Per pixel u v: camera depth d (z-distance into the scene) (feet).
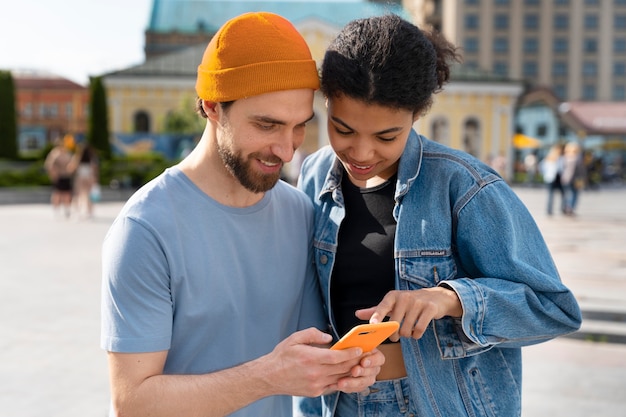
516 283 5.14
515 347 5.42
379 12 5.58
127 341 4.75
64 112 199.11
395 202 5.67
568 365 15.85
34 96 197.88
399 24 4.94
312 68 4.95
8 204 68.74
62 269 28.07
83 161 52.49
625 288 22.27
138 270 4.80
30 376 14.88
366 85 4.77
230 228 5.29
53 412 12.95
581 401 13.60
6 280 25.57
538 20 222.69
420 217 5.49
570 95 227.40
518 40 222.48
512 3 221.05
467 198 5.36
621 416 12.83
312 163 6.48
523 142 129.59
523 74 223.92
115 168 80.64
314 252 6.05
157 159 86.58
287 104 4.81
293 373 4.58
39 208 63.26
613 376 15.06
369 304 5.73
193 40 200.34
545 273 5.30
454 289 4.97
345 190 5.98
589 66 226.79
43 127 198.80
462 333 5.23
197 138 101.91
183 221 5.08
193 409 4.63
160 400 4.63
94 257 31.50
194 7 207.72
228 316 5.23
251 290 5.40
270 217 5.57
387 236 5.68
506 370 5.59
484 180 5.36
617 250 31.89
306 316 6.02
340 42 5.05
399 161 5.62
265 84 4.73
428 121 116.88
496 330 5.09
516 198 5.48
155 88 114.52
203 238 5.14
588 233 39.60
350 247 5.80
